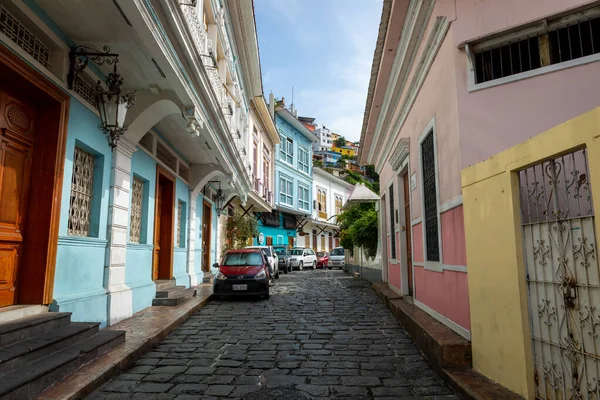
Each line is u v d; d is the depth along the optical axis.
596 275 2.79
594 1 4.22
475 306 4.45
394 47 7.91
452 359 4.61
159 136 9.82
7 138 4.93
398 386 4.39
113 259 7.03
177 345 6.22
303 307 9.91
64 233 5.65
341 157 89.50
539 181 3.45
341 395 4.14
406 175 9.69
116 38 5.59
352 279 18.69
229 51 14.80
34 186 5.35
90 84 6.42
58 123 5.46
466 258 4.71
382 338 6.62
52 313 5.16
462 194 4.78
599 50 4.33
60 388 3.94
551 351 3.25
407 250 9.59
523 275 3.60
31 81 4.87
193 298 10.31
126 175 7.55
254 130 23.14
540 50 4.62
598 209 2.71
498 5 4.78
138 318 7.51
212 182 15.73
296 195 33.47
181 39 6.10
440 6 5.38
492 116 4.70
